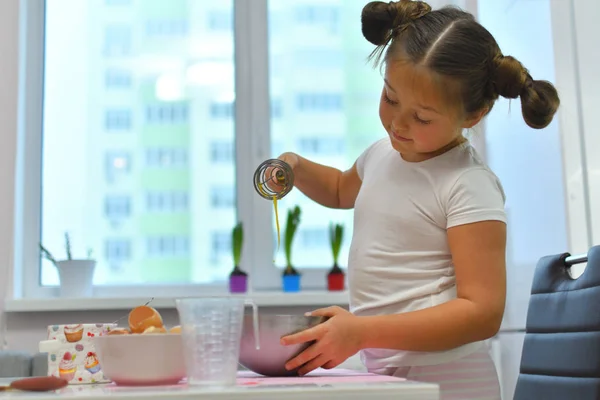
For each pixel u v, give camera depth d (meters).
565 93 1.95
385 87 1.21
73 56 2.75
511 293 2.24
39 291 2.63
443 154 1.24
